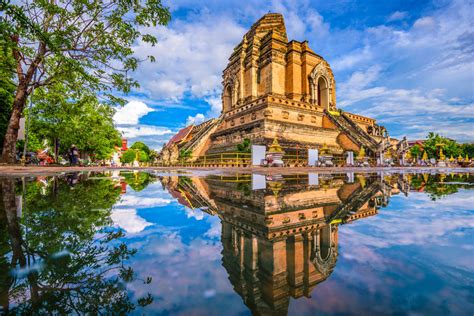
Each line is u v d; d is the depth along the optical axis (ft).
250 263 3.65
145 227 5.79
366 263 3.55
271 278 3.10
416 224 6.01
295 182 19.22
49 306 2.38
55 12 21.81
